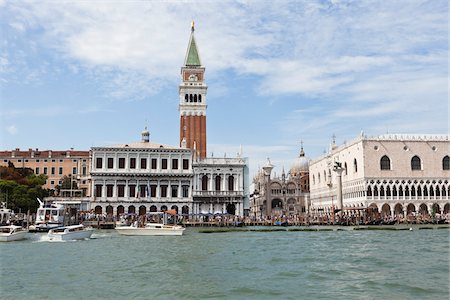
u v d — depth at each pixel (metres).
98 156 117.62
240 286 31.33
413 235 76.38
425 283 31.92
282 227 105.38
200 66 151.75
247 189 126.31
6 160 144.50
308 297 28.16
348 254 48.53
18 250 55.00
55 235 69.31
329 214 140.38
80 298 28.12
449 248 54.06
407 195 135.88
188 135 147.50
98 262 43.25
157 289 30.48
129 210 117.44
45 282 33.19
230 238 72.50
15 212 106.19
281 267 39.56
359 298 27.78
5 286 31.77
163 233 80.19
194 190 122.81
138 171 118.56
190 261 43.59
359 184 139.25
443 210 136.12
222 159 125.88
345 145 152.38
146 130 128.38
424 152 138.12
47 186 145.50
